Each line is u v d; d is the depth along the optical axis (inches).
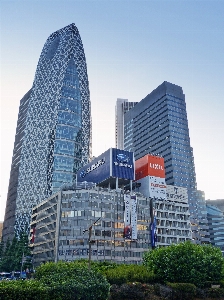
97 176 6127.0
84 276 1768.0
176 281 2396.7
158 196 6141.7
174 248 2640.3
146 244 5590.6
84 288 1619.1
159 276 2400.3
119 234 5310.0
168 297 2100.1
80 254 4931.1
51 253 5246.1
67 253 4963.1
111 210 5393.7
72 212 5236.2
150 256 2748.5
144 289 2086.6
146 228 5723.4
